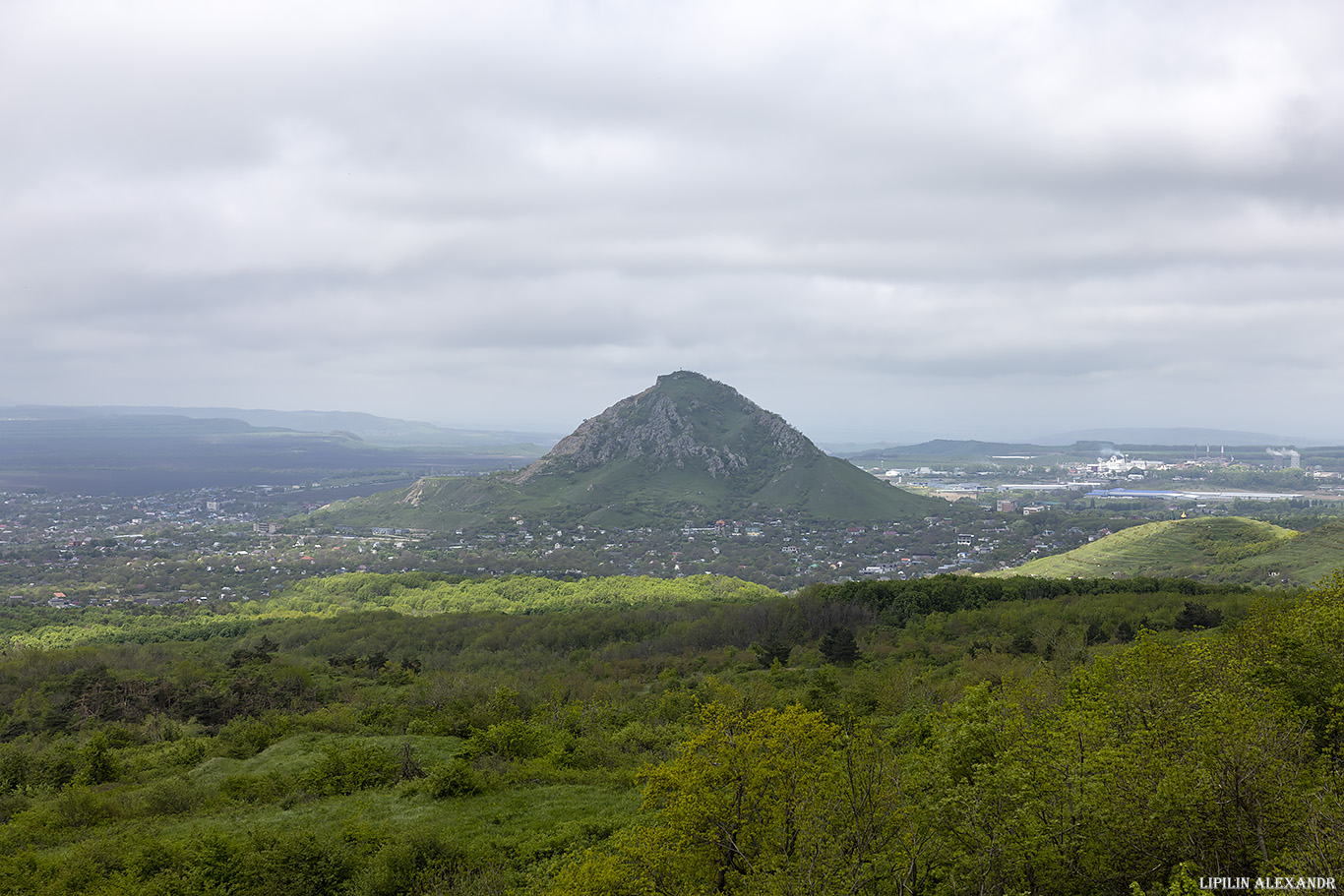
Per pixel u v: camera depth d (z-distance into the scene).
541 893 35.06
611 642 143.88
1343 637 36.75
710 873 29.95
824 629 135.12
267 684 102.62
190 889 39.19
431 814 51.44
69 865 43.53
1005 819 24.94
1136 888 20.94
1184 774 23.95
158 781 61.88
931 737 38.28
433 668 129.62
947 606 142.00
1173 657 37.84
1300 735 27.61
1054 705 47.47
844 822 27.45
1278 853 21.94
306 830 44.16
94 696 98.81
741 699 74.75
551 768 61.66
